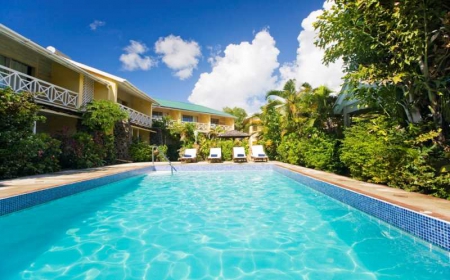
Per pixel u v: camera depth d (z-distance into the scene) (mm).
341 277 2732
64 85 13008
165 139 21094
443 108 5312
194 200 6727
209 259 3184
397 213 3834
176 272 2848
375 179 6027
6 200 4141
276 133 16312
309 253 3348
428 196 4562
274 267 2965
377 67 5605
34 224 4609
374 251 3396
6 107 6840
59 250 3445
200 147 17969
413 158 5125
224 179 10633
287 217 5055
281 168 11336
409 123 5691
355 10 5121
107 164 12867
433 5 4367
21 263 3059
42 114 12172
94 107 11867
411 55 4871
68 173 8242
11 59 10812
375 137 6445
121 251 3424
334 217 5004
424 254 3287
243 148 16297
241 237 3971
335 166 8945
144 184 9430
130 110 16234
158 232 4207
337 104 12672
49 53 9516
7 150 6770
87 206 5988
